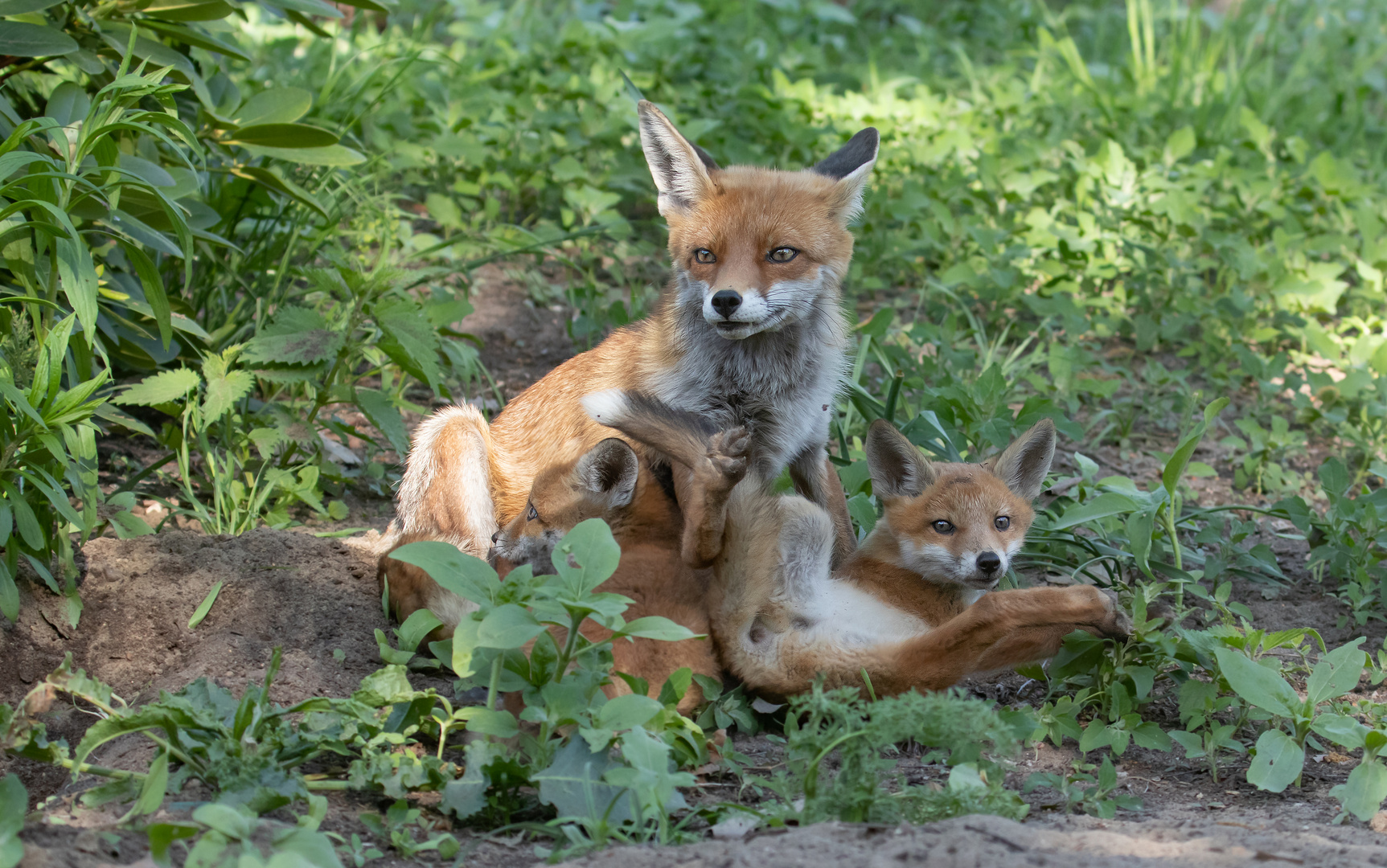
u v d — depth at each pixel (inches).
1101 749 301.9
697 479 295.6
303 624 334.6
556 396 398.3
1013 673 347.3
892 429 350.9
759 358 378.0
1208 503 484.7
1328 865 207.3
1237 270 650.2
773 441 386.3
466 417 389.4
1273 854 211.5
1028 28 1349.7
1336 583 424.5
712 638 305.1
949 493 336.8
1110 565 401.4
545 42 1010.1
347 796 250.4
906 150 804.6
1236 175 762.2
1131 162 792.3
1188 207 685.3
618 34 987.3
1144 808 266.5
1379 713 291.4
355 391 413.1
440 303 481.7
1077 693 302.8
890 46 1253.1
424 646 338.0
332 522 429.1
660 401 340.2
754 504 306.5
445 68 894.4
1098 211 723.4
